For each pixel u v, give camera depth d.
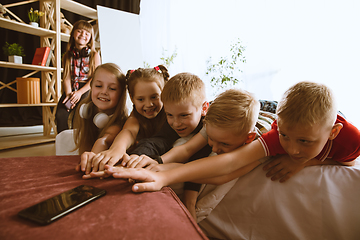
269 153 0.68
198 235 0.34
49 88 2.57
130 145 0.80
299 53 2.30
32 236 0.30
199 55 2.88
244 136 0.66
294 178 0.68
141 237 0.31
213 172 0.62
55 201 0.39
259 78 2.57
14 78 2.72
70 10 2.79
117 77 0.88
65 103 2.17
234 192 0.73
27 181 0.50
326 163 0.71
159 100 0.85
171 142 0.83
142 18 3.18
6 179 0.51
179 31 2.97
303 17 2.25
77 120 1.01
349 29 2.03
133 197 0.44
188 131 0.77
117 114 0.93
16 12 2.62
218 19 2.73
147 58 3.21
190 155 0.75
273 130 0.72
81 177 0.54
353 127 0.67
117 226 0.33
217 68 2.74
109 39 2.69
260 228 0.71
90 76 2.36
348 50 2.04
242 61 2.62
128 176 0.50
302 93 0.58
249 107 0.65
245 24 2.58
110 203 0.41
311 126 0.55
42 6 2.51
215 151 0.70
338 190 0.65
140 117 0.91
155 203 0.42
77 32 2.26
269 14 2.45
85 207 0.39
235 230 0.74
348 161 0.69
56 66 2.48
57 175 0.55
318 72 2.20
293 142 0.59
